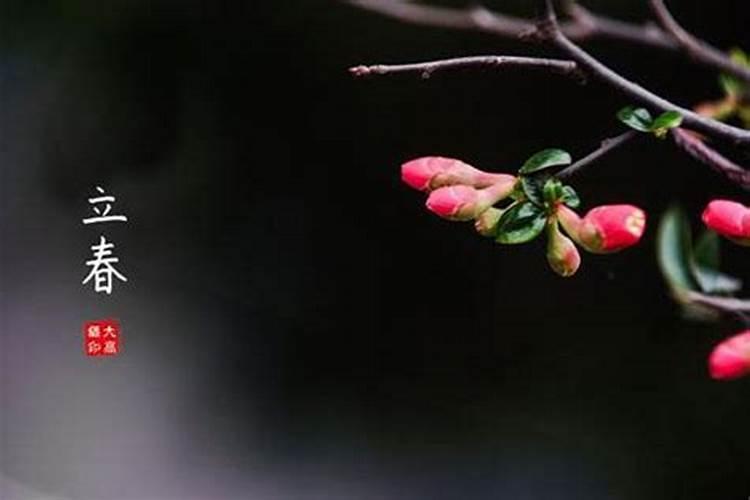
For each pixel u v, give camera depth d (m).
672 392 1.63
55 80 1.85
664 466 1.60
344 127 1.80
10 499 1.62
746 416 1.58
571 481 1.62
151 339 1.78
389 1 1.20
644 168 1.61
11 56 1.85
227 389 1.77
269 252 1.84
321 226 1.83
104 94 1.84
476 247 1.77
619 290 1.68
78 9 1.84
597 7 1.56
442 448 1.71
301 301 1.83
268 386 1.78
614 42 1.55
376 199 1.81
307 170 1.83
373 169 1.80
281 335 1.81
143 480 1.66
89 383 1.75
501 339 1.75
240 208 1.84
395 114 1.77
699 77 1.54
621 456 1.62
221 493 1.65
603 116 1.65
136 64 1.84
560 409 1.69
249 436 1.73
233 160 1.84
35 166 1.83
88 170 1.83
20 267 1.81
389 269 1.81
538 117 1.69
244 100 1.83
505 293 1.76
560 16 1.12
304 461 1.71
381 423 1.75
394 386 1.77
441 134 1.75
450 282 1.79
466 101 1.72
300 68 1.80
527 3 1.59
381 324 1.80
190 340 1.79
